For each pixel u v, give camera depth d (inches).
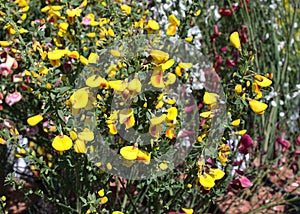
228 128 18.5
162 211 22.4
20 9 22.1
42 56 19.0
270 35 33.1
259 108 17.9
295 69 35.1
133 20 23.9
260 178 28.8
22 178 29.7
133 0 25.5
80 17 23.6
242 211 28.5
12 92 24.4
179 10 27.6
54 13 21.1
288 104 32.9
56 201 21.1
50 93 17.6
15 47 20.9
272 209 29.1
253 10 32.0
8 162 28.6
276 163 32.4
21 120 26.8
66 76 22.2
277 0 33.8
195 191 25.2
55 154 24.4
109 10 21.5
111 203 22.6
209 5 32.4
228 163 22.1
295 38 37.9
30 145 29.0
